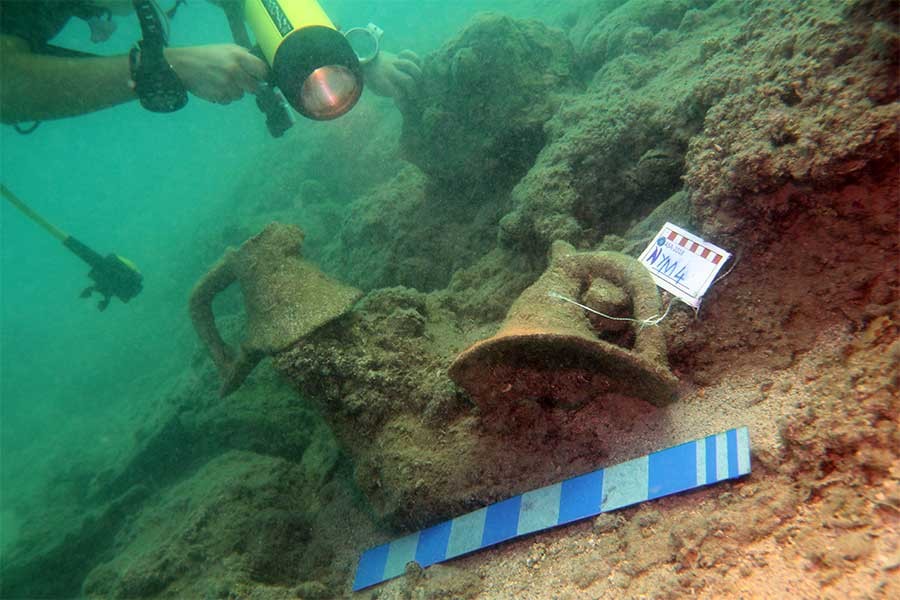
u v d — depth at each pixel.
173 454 6.12
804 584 1.38
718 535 1.67
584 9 6.95
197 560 3.40
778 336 2.15
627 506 2.05
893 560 1.29
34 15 3.23
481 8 13.38
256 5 3.05
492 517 2.45
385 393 2.95
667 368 2.12
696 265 2.33
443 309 3.81
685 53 3.82
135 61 3.06
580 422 2.45
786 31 2.39
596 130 3.55
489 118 4.54
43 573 5.52
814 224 2.10
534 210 3.58
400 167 8.88
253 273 3.25
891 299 1.87
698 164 2.42
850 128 1.87
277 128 3.64
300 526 3.48
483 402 2.49
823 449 1.62
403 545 2.75
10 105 3.10
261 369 5.40
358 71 3.11
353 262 5.91
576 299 2.47
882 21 1.90
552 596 1.92
